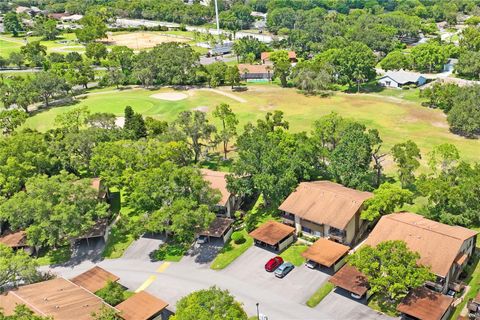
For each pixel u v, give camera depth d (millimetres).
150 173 82250
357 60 164500
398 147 93125
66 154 104500
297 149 91312
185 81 184500
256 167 87562
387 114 141750
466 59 172250
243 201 94188
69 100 174375
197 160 112188
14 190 91062
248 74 192125
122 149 96125
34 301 62375
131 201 85438
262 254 77562
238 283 71000
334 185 87562
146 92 180625
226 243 81500
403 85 168500
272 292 68312
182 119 109625
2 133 139750
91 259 80750
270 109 152250
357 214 77688
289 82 182750
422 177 83188
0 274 67375
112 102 168125
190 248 80875
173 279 73312
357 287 64688
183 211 75062
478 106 119750
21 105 157250
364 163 90875
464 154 110125
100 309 59125
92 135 105812
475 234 69312
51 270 78375
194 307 51125
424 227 69312
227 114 117250
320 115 143625
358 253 63969
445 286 64125
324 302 65312
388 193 76438
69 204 80375
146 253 80875
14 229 85250
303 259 75312
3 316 56531
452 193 75375
